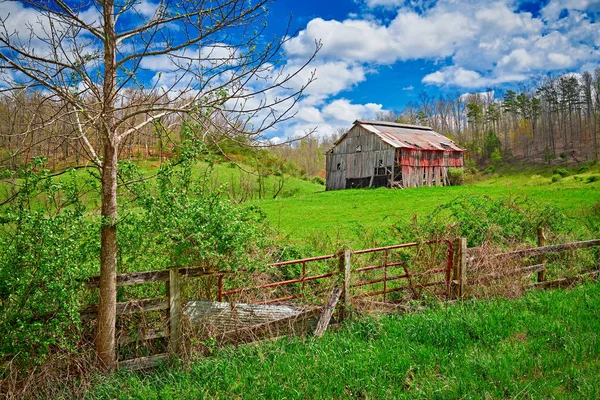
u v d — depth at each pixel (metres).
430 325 7.15
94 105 5.41
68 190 5.80
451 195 41.38
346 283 7.64
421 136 63.03
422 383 5.55
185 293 6.89
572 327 7.08
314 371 5.83
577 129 118.75
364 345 6.64
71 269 5.32
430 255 9.38
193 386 5.55
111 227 5.71
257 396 5.34
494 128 138.12
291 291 8.70
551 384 5.44
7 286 5.27
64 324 5.52
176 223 6.14
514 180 71.69
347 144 60.94
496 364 5.91
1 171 5.16
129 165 6.55
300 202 41.94
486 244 9.50
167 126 5.98
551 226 12.66
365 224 24.75
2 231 5.58
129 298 6.67
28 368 5.40
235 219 6.66
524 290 9.26
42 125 4.64
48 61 4.92
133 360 5.94
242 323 6.78
